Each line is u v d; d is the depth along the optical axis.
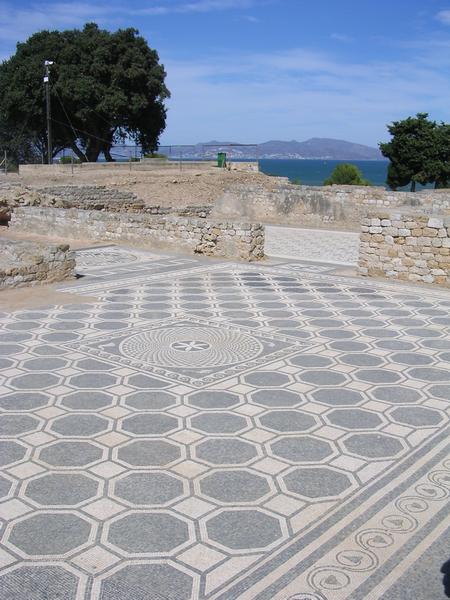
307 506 4.25
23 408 5.90
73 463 4.84
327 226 23.92
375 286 11.90
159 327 8.77
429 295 11.14
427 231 12.04
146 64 43.47
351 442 5.25
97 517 4.09
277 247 17.66
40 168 33.62
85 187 23.97
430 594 3.37
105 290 11.24
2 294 10.81
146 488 4.46
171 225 16.02
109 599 3.31
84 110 41.31
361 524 4.03
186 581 3.46
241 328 8.77
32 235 19.19
